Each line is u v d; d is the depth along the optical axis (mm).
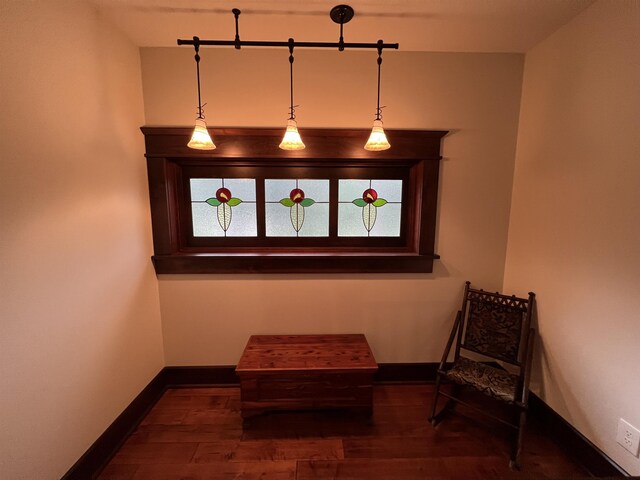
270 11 1428
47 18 1132
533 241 1756
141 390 1774
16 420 1036
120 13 1435
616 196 1256
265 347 1854
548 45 1634
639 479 839
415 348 2098
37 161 1101
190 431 1664
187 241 2025
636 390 1193
